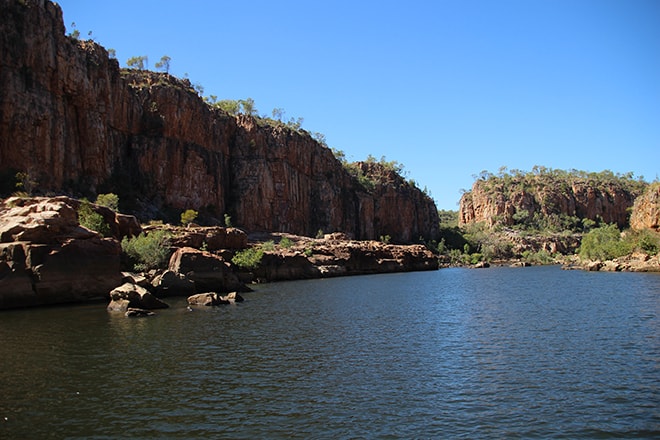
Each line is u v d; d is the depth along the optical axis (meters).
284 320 39.75
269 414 18.62
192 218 119.88
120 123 127.75
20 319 38.72
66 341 30.64
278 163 174.00
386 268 133.62
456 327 36.59
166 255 68.06
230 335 33.06
